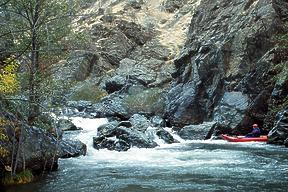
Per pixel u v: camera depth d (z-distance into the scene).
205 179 14.07
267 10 29.81
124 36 51.56
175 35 52.81
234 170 15.55
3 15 9.02
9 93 13.01
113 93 39.34
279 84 25.19
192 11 57.56
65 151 19.16
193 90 32.12
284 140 22.52
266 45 28.72
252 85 27.42
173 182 13.72
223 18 35.56
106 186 13.28
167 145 23.61
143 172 15.57
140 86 39.03
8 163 13.67
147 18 57.22
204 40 34.84
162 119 32.78
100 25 52.78
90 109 36.72
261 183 13.28
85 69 45.75
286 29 28.73
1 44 9.23
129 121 26.84
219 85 30.58
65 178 14.54
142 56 48.88
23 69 14.88
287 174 14.61
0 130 13.18
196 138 26.59
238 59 30.12
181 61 36.22
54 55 16.59
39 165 14.98
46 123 15.07
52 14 15.98
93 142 22.70
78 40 18.03
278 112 24.09
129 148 21.81
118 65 48.91
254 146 22.45
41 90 14.37
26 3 14.46
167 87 38.22
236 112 27.17
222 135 26.34
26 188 13.04
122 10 57.84
